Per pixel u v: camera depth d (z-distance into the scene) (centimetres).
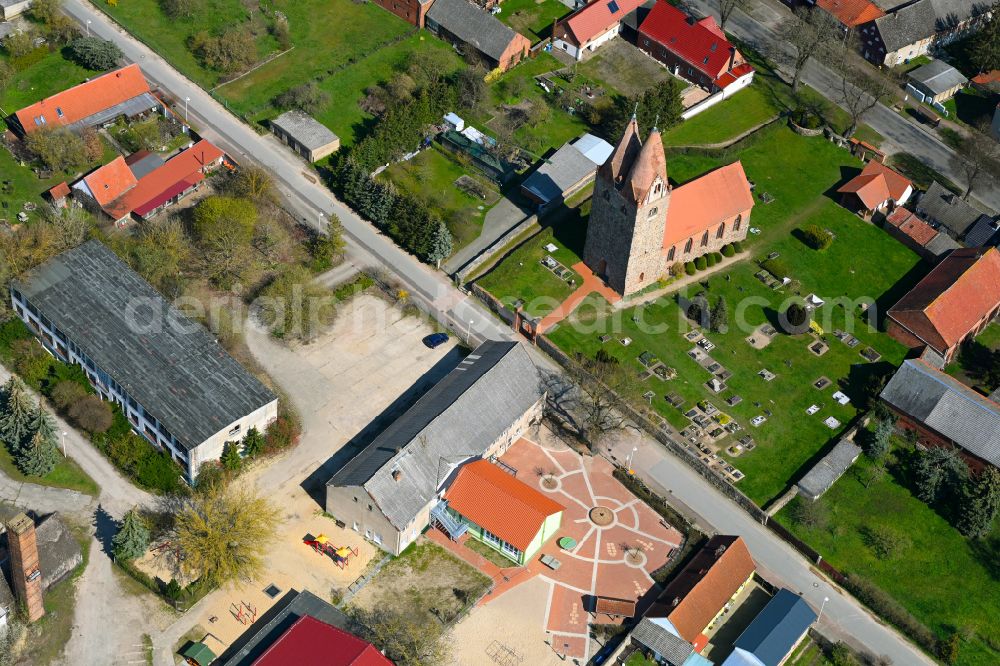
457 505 15062
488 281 18550
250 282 18100
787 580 15300
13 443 15362
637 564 15200
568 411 17038
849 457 16625
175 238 17900
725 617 14812
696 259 19375
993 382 17988
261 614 14125
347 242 19100
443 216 19688
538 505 15100
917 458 16700
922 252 19975
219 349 16362
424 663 13500
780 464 16612
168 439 15325
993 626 14988
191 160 19612
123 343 16112
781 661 14212
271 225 18912
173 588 14000
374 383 17000
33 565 13262
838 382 17862
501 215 19875
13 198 18925
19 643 13500
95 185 18550
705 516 15938
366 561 14862
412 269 18862
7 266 16675
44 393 16300
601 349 17875
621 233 17950
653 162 17062
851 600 15162
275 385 16750
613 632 14350
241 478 15562
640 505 15938
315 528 15138
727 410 17275
